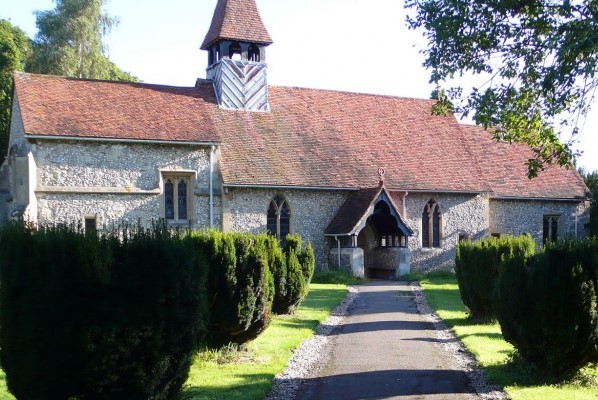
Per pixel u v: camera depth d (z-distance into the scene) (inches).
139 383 288.7
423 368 452.8
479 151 1449.3
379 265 1266.0
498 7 572.1
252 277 484.7
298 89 1355.8
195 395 362.3
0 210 1088.2
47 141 986.7
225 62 1227.9
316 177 1184.2
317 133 1273.4
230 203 1110.4
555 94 522.9
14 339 286.4
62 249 285.4
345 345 542.3
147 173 1053.2
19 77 1056.2
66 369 281.3
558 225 1453.0
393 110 1423.5
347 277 1115.9
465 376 428.1
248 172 1127.0
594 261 394.9
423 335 587.5
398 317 701.3
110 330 283.3
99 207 1015.6
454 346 533.0
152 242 298.0
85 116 1031.6
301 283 690.2
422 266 1284.4
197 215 1086.4
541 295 397.4
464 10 582.2
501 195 1373.0
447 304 797.2
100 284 286.8
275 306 677.3
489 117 583.8
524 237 650.2
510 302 418.3
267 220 1147.3
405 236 1204.5
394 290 979.9
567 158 556.1
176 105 1141.7
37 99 1024.2
